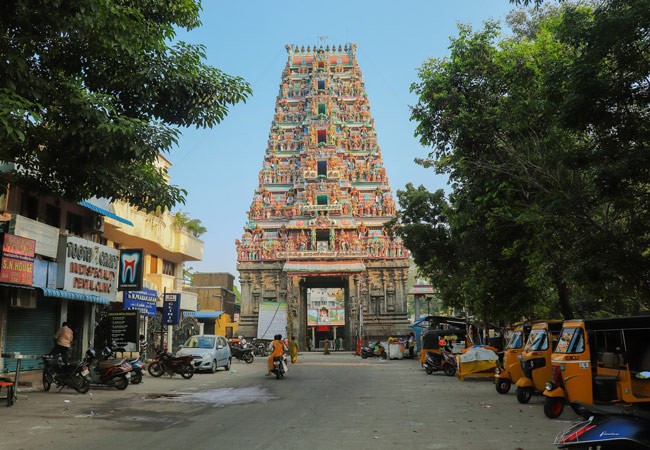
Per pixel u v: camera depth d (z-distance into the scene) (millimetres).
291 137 68938
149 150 11828
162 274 33812
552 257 16391
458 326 35250
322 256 58406
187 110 13461
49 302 21375
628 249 13055
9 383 12836
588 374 10969
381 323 60219
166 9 13703
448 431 9727
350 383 20016
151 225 30953
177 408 12820
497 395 15945
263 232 63562
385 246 61812
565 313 18203
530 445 8445
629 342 11883
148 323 31953
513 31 28578
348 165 66812
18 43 11078
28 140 12891
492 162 16953
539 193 16062
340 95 71125
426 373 25328
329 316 82125
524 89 16422
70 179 14070
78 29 10953
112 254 23047
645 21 10250
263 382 20281
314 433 9492
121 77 12914
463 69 17766
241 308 61406
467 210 18672
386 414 11906
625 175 11031
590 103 11383
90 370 16812
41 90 11320
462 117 17266
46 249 19109
